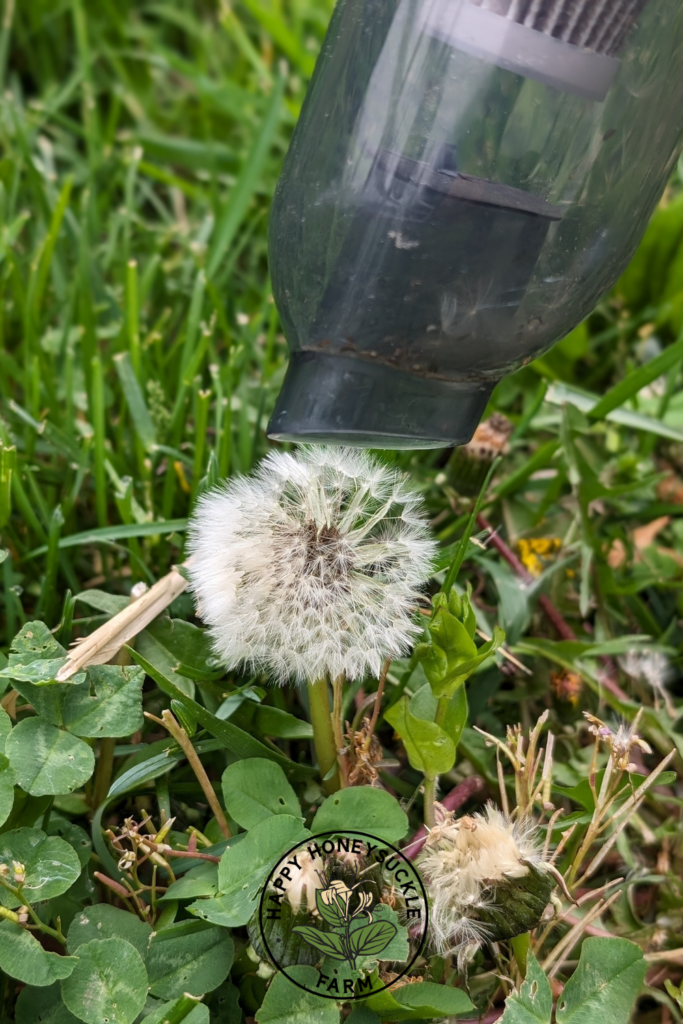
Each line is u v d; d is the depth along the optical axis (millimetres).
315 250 227
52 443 346
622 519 370
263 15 561
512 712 314
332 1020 220
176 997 227
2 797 229
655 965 268
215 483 302
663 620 346
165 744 274
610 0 212
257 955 233
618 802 282
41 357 382
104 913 235
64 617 284
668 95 227
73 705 247
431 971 241
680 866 282
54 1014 226
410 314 223
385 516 264
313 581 246
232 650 249
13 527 337
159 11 665
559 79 214
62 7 636
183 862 258
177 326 445
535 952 250
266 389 368
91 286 437
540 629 338
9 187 474
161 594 272
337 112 227
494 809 247
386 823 237
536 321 232
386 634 244
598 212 228
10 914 222
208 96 579
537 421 390
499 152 217
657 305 453
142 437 349
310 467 262
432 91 216
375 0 224
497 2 212
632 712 301
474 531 339
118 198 549
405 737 250
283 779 249
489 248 221
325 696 259
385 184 219
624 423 358
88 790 275
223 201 525
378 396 229
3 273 417
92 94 572
